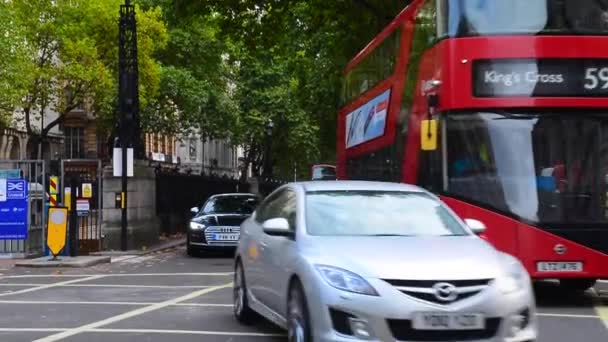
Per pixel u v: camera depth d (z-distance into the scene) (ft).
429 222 25.52
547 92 35.22
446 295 20.59
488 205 35.40
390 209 25.91
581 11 35.55
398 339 20.35
